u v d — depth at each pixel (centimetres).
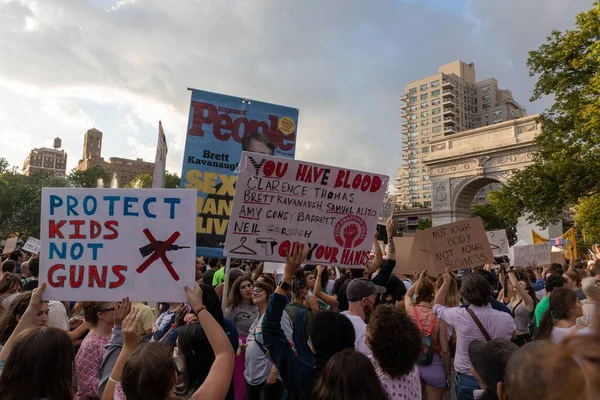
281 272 838
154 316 600
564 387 117
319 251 419
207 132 680
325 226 422
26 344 235
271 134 709
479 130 5838
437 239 640
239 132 694
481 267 987
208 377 246
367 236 435
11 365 233
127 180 15712
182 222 310
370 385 230
